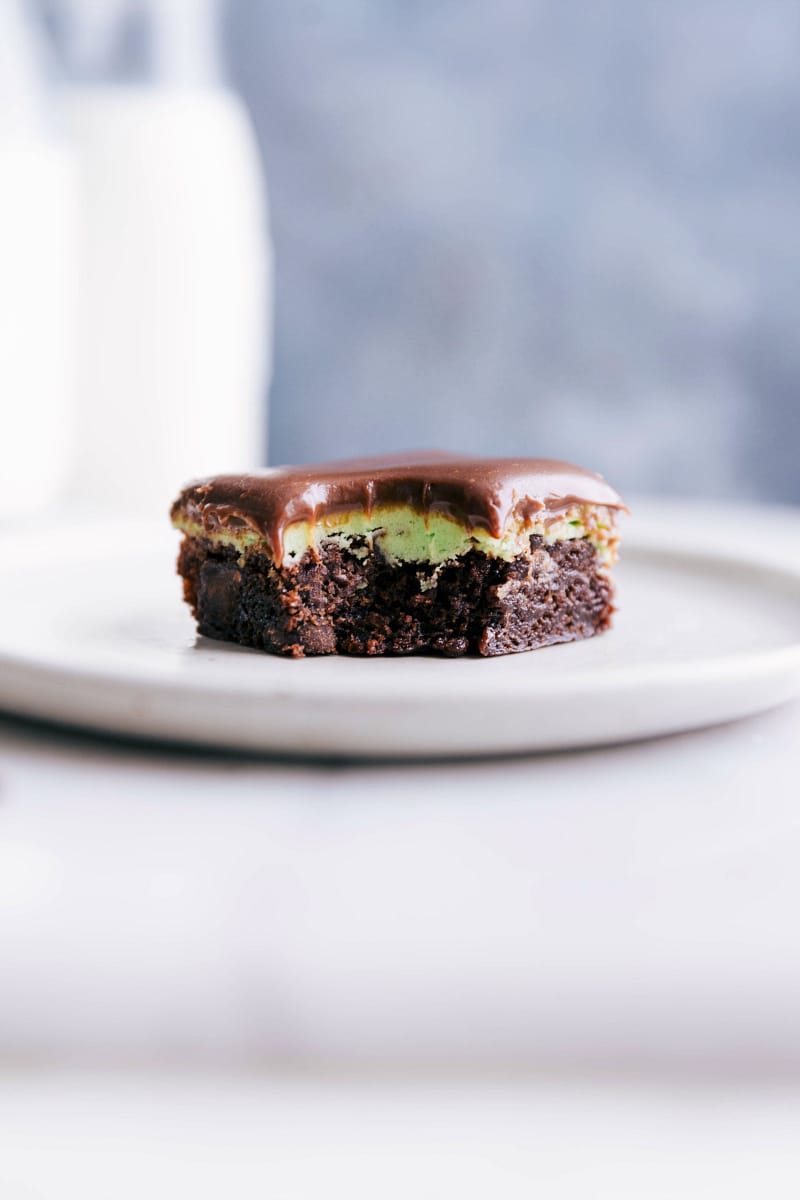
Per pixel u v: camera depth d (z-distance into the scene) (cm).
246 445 48
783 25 66
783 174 67
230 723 26
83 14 45
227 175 46
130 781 26
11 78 41
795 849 24
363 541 31
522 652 31
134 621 32
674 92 67
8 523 42
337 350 71
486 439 71
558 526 31
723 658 27
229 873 23
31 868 24
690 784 26
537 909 23
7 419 41
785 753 27
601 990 22
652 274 69
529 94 68
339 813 25
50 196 41
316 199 70
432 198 69
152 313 45
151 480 46
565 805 25
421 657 31
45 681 26
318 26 68
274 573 31
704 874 24
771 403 69
